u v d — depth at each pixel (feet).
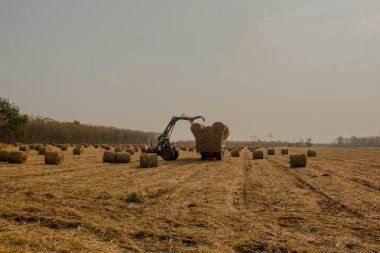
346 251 21.08
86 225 24.43
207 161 90.79
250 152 156.46
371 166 77.20
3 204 29.60
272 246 21.56
